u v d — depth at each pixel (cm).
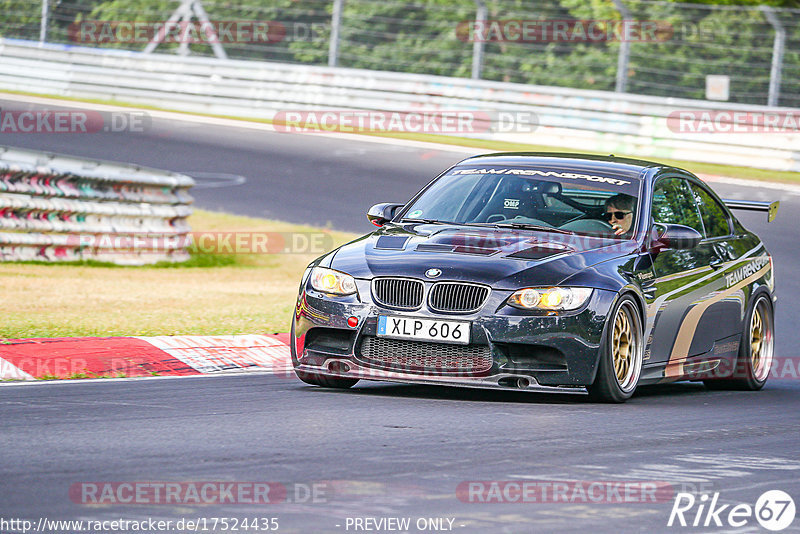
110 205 4512
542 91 7494
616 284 2303
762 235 5266
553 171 2662
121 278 4219
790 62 9100
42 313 3244
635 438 1916
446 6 9119
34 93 8744
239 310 3591
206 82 8350
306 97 8075
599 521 1334
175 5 10181
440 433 1883
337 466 1587
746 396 2708
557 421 2058
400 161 6850
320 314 2327
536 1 9775
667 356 2533
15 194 4209
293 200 5853
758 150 6912
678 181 2780
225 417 1988
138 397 2206
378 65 10025
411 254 2338
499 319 2208
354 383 2483
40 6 9856
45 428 1830
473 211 2572
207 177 6291
